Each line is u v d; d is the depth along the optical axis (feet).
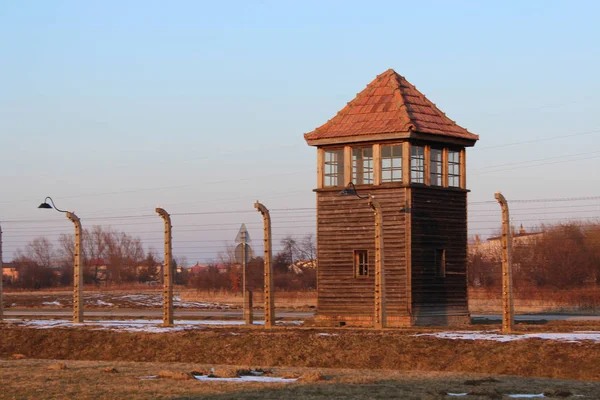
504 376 108.17
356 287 166.91
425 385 99.04
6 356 149.38
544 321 170.50
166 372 107.96
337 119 174.29
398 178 164.96
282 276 350.23
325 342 132.36
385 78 180.65
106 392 94.27
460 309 169.27
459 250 170.81
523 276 320.91
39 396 92.12
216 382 102.32
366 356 125.70
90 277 468.34
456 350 121.60
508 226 138.62
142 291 390.42
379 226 146.51
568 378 108.27
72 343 151.02
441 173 170.09
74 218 179.63
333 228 170.50
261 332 145.18
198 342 141.28
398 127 163.53
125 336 148.77
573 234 325.21
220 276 352.69
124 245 482.69
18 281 461.78
